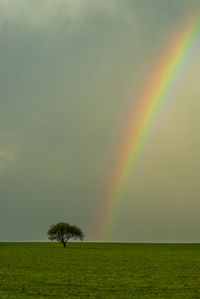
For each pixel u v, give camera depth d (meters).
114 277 52.31
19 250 112.44
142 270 61.00
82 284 46.00
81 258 84.25
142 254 100.31
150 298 37.75
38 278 50.41
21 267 63.38
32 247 133.88
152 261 78.19
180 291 42.00
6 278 49.91
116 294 39.91
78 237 139.38
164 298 37.84
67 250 116.44
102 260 79.62
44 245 154.75
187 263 74.06
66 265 67.69
